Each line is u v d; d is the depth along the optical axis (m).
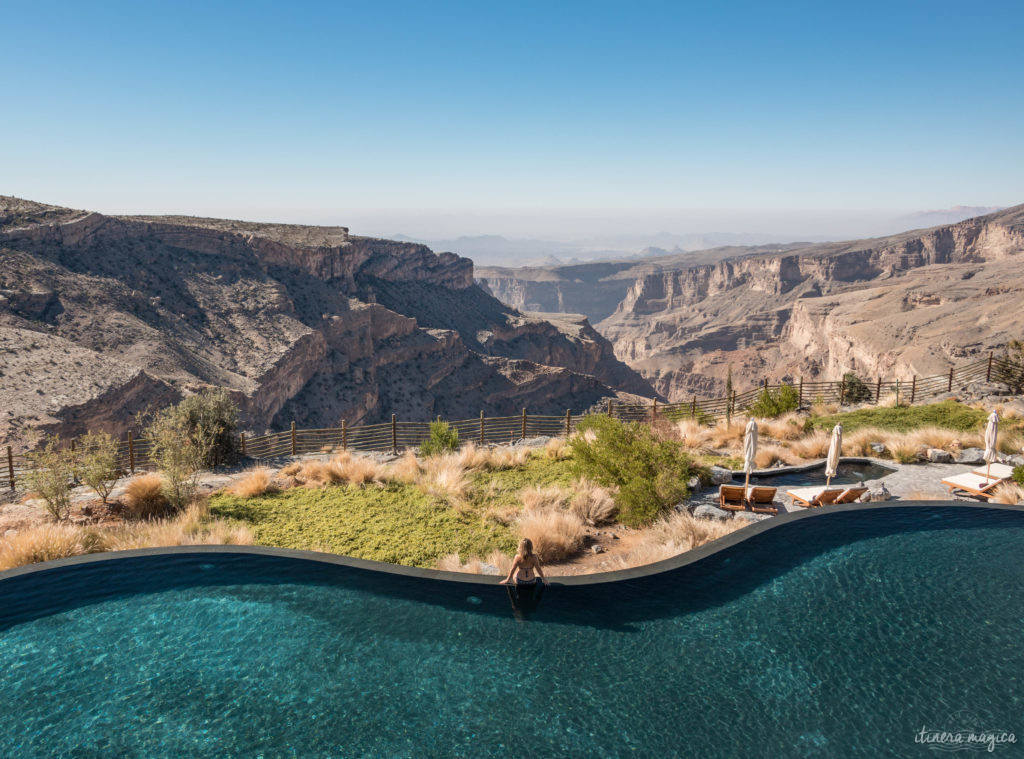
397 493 13.57
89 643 6.20
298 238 127.69
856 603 6.89
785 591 7.14
